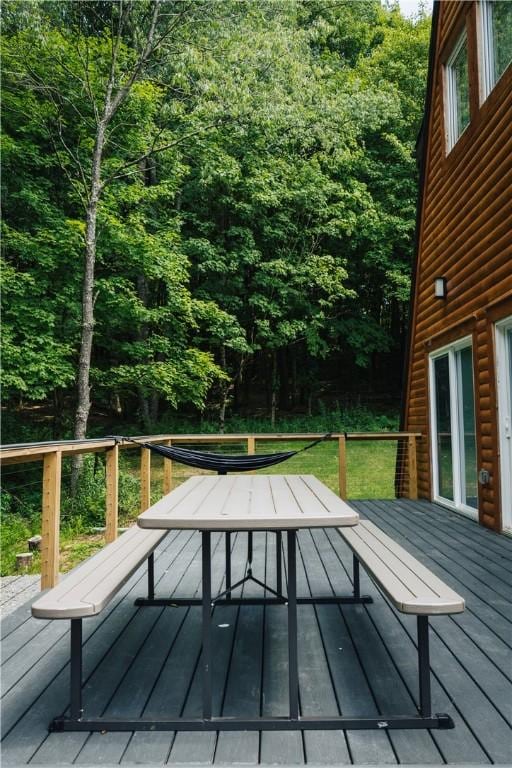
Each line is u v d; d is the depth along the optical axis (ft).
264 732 6.15
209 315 41.11
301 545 15.61
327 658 8.01
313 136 46.21
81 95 33.94
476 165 18.35
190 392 39.42
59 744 5.98
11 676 7.64
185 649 8.43
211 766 5.52
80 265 34.09
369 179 54.85
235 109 33.50
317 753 5.71
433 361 23.84
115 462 15.21
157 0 30.12
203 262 44.32
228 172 42.91
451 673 7.45
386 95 48.01
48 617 5.75
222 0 32.94
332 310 57.41
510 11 16.37
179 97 39.55
